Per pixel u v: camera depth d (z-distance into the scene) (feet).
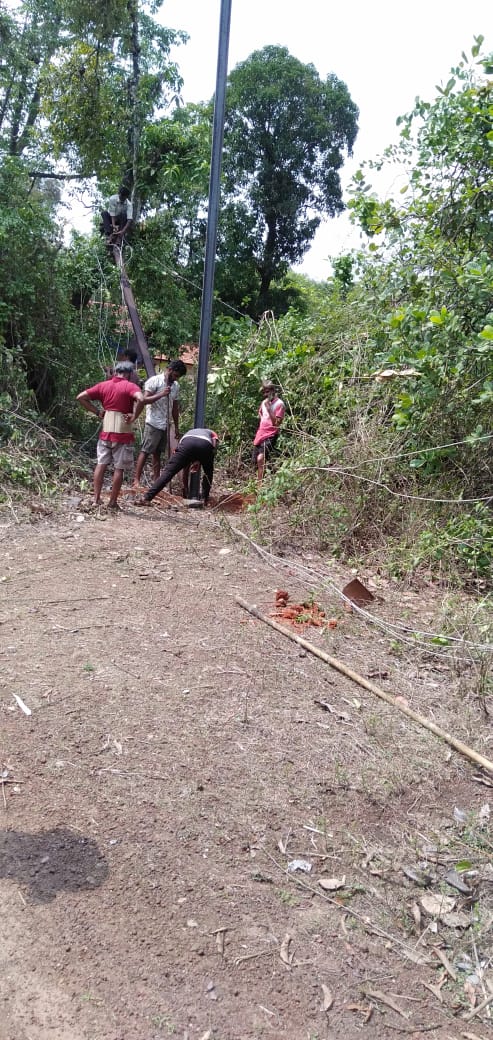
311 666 15.89
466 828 11.15
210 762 12.01
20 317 33.91
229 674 15.08
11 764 11.39
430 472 24.07
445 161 26.32
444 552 22.07
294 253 100.01
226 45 29.04
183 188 53.57
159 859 9.80
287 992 8.16
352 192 30.04
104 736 12.36
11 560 20.54
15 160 37.19
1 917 8.66
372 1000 8.22
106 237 42.52
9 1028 7.41
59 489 27.89
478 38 24.94
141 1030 7.53
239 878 9.67
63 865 9.52
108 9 45.78
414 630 18.10
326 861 10.19
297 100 95.30
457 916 9.49
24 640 15.57
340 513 24.58
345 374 30.40
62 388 36.06
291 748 12.68
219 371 35.55
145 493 28.78
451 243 26.50
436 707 14.65
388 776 12.16
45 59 55.62
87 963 8.20
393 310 27.40
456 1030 8.00
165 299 51.96
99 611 17.52
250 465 35.40
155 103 54.75
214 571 21.39
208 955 8.48
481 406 23.86
